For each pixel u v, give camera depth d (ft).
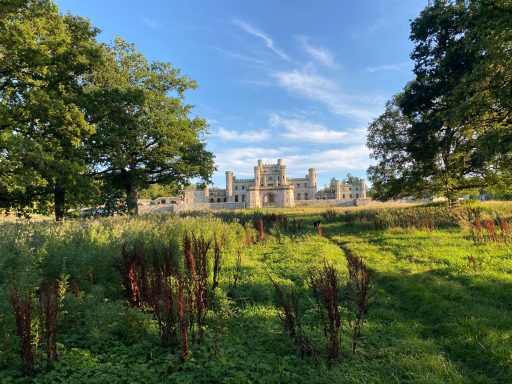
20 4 61.82
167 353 16.33
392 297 25.80
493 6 52.85
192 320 17.89
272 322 20.66
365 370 15.44
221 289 25.80
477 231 48.26
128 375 14.42
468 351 16.94
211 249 39.04
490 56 54.29
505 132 53.78
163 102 106.73
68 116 66.64
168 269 21.11
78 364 15.08
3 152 58.08
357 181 437.58
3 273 21.29
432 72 83.15
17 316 14.62
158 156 103.91
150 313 19.40
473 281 26.84
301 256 41.29
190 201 317.42
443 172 94.58
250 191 340.80
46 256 24.97
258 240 57.41
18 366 14.98
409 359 16.01
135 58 110.22
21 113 66.08
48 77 70.44
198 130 118.32
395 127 105.91
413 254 39.40
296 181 439.22
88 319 18.56
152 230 39.99
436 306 22.50
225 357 15.89
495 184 90.79
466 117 65.77
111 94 85.56
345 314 22.31
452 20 77.61
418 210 82.38
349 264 27.68
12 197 80.94
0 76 65.46
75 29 82.79
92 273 25.41
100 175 99.66
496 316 19.95
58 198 82.58
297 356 16.92
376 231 65.05
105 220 56.70
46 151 67.46
